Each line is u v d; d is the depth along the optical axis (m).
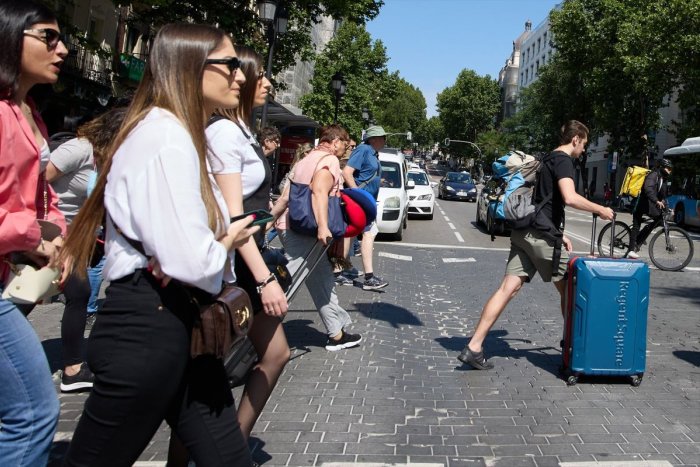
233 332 2.24
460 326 7.32
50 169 4.54
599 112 48.03
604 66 45.81
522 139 66.94
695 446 4.07
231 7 18.59
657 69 37.59
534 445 4.04
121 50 25.38
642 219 13.41
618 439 4.16
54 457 3.74
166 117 2.16
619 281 5.06
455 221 23.31
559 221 5.28
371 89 55.34
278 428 4.23
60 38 2.59
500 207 5.27
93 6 23.11
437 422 4.40
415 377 5.38
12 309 2.34
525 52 106.31
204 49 2.26
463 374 5.49
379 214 15.62
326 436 4.12
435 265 12.27
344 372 5.44
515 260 5.43
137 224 2.04
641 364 5.16
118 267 2.12
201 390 2.26
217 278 2.11
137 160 2.08
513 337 6.80
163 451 3.86
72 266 2.50
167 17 17.95
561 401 4.85
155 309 2.09
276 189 23.58
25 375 2.31
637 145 47.97
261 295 2.93
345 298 8.60
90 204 2.24
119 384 2.06
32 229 2.38
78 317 4.79
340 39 53.12
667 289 10.31
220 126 3.06
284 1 15.14
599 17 47.59
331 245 5.79
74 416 4.36
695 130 37.09
